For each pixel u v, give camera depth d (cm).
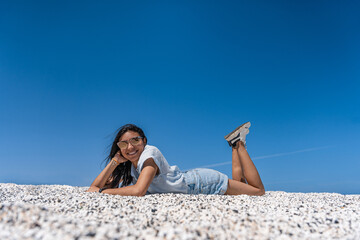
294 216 290
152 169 396
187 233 215
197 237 207
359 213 325
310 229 252
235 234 221
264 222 258
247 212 298
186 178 440
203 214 283
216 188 449
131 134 437
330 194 589
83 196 361
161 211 300
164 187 426
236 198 390
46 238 181
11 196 396
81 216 263
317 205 363
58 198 346
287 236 227
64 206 303
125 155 434
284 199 422
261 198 410
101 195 372
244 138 504
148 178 388
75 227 205
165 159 432
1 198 376
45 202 330
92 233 192
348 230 255
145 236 206
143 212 293
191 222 257
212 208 311
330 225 268
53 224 204
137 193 377
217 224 249
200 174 449
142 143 438
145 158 400
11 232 188
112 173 484
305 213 312
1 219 213
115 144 465
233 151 509
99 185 450
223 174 468
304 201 407
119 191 385
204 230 225
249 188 480
